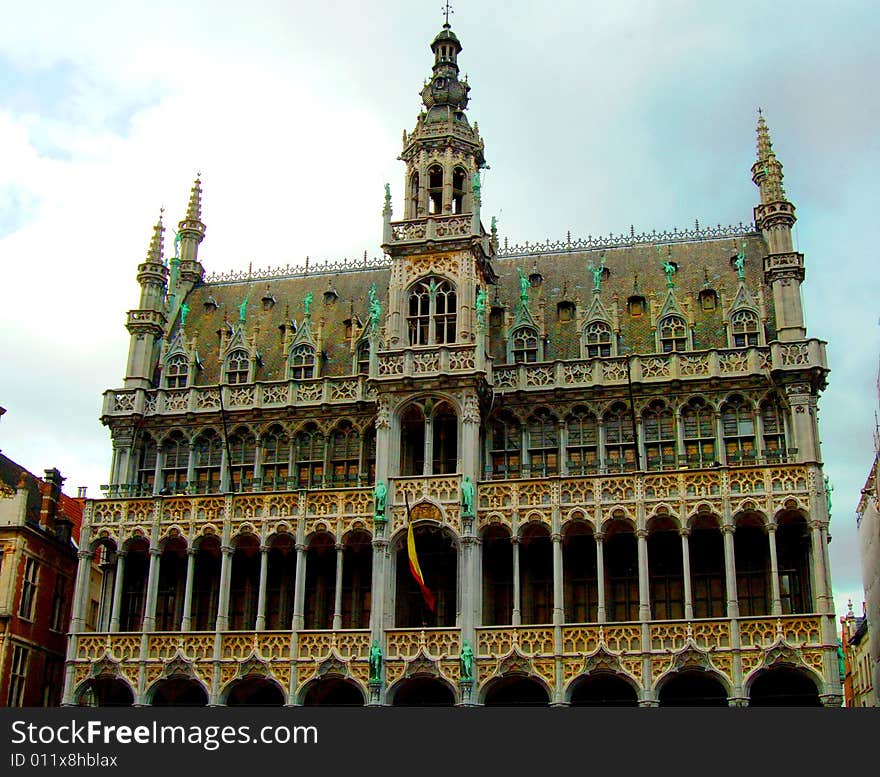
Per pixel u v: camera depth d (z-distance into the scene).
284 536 53.09
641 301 58.22
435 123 58.44
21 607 57.88
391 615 49.94
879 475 58.72
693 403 53.47
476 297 54.88
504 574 52.41
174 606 55.59
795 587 49.72
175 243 66.25
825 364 51.91
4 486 59.19
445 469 53.44
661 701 48.47
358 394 56.31
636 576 51.34
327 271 65.56
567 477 50.44
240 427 57.69
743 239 60.34
